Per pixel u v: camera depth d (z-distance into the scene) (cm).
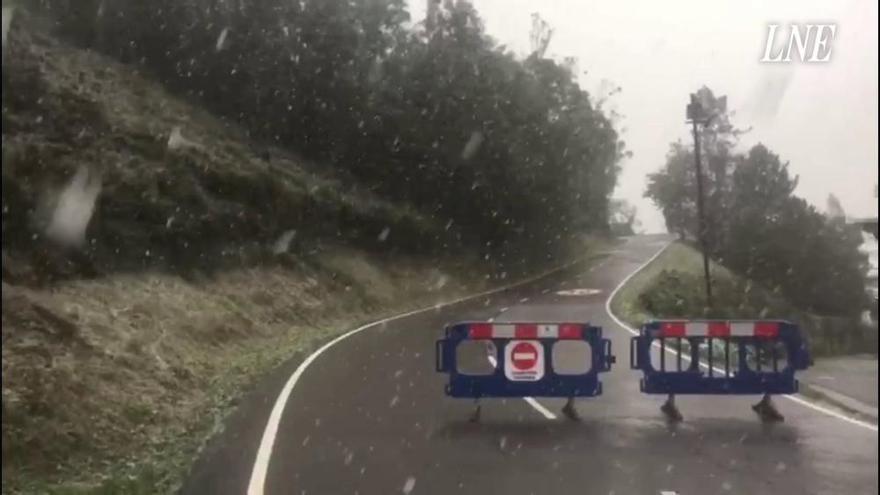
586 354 2008
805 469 1001
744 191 6284
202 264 2403
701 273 4756
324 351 2180
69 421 1163
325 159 4294
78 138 2167
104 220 2023
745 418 1324
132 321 1709
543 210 5738
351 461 1035
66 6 3288
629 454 1080
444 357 1342
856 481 946
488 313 3416
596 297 4131
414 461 1040
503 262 5372
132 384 1404
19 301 1380
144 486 975
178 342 1786
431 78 4903
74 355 1360
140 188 2273
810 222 5288
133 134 2553
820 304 5119
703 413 1367
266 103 3919
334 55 4216
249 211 2906
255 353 2061
